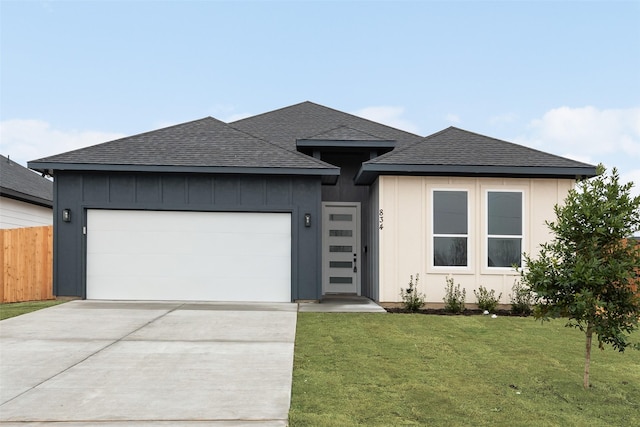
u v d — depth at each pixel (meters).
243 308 9.50
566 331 7.77
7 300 11.16
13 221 14.25
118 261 10.52
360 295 12.59
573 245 5.05
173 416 3.97
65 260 10.40
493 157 10.30
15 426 3.75
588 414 4.24
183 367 5.37
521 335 7.41
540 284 5.03
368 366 5.53
